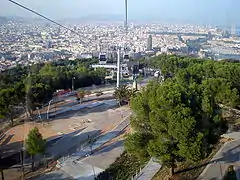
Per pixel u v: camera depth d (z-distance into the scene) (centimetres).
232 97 6034
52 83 10238
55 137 6103
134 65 14200
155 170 4003
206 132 3303
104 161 4744
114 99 10012
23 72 8150
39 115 7538
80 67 13425
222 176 3672
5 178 4172
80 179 4144
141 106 3550
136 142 3488
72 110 8525
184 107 3234
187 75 7881
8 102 6375
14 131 6241
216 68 7862
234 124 5750
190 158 3125
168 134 3275
